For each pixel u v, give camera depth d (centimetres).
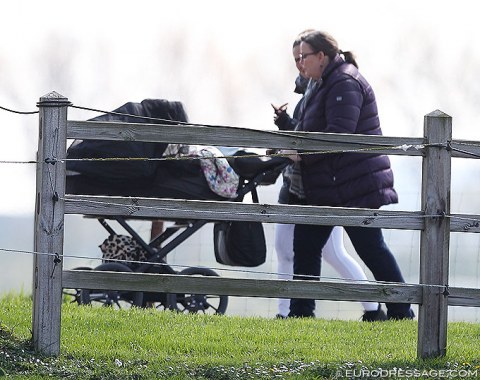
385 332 3027
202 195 3581
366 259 3447
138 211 2491
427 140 2555
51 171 2469
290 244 3547
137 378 2345
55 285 2475
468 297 2567
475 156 2572
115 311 3164
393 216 2555
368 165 3325
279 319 3212
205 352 2675
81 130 2484
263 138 2531
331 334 2973
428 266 2558
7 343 2502
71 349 2569
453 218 2567
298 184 3375
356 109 3319
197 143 2511
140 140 2500
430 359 2545
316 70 3341
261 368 2442
